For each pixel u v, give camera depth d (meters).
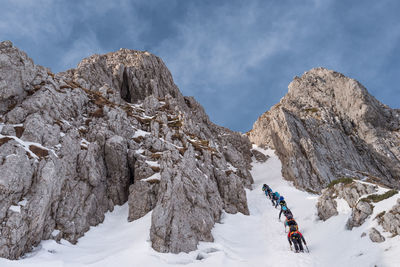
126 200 21.92
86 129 24.38
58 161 16.50
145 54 60.16
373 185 15.14
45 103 20.23
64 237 15.60
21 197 13.54
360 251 11.16
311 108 59.41
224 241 17.39
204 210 19.11
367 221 12.55
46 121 19.05
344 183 17.05
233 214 23.42
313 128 50.59
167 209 16.03
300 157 42.34
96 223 18.31
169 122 38.75
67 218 16.34
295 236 13.95
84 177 19.06
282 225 19.47
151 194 20.09
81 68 44.50
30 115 17.98
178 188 18.14
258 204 28.56
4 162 13.66
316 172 39.78
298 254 13.64
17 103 19.88
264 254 15.03
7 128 16.28
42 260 12.72
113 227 18.56
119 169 22.48
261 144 59.88
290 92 68.25
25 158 14.41
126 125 27.98
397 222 10.79
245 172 39.59
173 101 45.84
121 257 13.35
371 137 50.22
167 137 30.06
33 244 13.75
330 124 52.47
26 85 21.14
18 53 21.03
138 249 14.12
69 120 23.45
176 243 14.80
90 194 18.98
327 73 63.41
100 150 22.41
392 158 46.38
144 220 18.11
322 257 12.70
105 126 25.33
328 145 47.00
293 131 47.03
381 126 52.28
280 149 49.03
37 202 13.74
